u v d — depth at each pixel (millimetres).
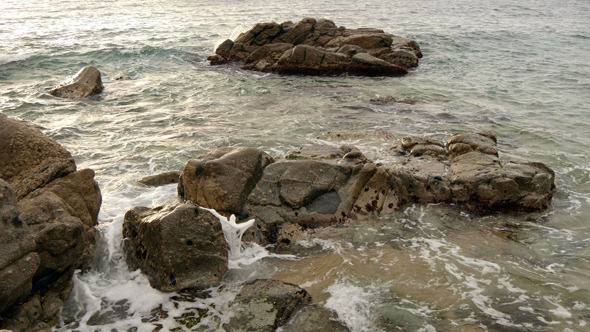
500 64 22562
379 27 35469
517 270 6961
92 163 10727
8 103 15484
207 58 23844
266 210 8094
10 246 5207
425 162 9703
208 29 34375
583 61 22891
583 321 5844
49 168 7031
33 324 5535
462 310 6027
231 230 7457
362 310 5988
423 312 5977
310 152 9336
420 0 58031
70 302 6176
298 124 13547
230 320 5785
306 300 6164
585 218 8602
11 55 22578
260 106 15625
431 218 8422
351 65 20750
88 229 7051
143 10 46000
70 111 14891
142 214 6988
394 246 7570
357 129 13164
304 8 49406
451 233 8008
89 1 52375
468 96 16984
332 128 13234
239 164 8297
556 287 6562
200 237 6641
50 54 23672
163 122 13859
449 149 10180
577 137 12781
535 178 8852
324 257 7273
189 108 15344
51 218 6102
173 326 5734
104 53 24094
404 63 22219
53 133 12578
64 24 35656
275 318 5770
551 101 16297
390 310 5992
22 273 5250
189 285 6434
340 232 7949
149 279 6559
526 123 13922
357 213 8414
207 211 6934
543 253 7453
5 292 5086
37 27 33781
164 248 6383
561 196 9477
